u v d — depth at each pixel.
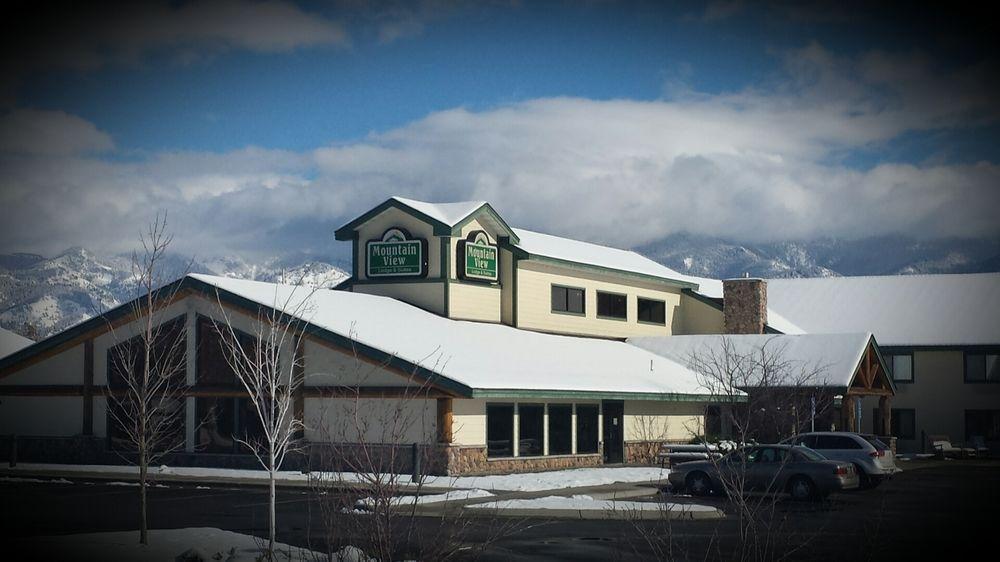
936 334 66.56
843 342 53.00
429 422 36.91
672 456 43.03
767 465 31.78
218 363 40.25
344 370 38.28
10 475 37.53
